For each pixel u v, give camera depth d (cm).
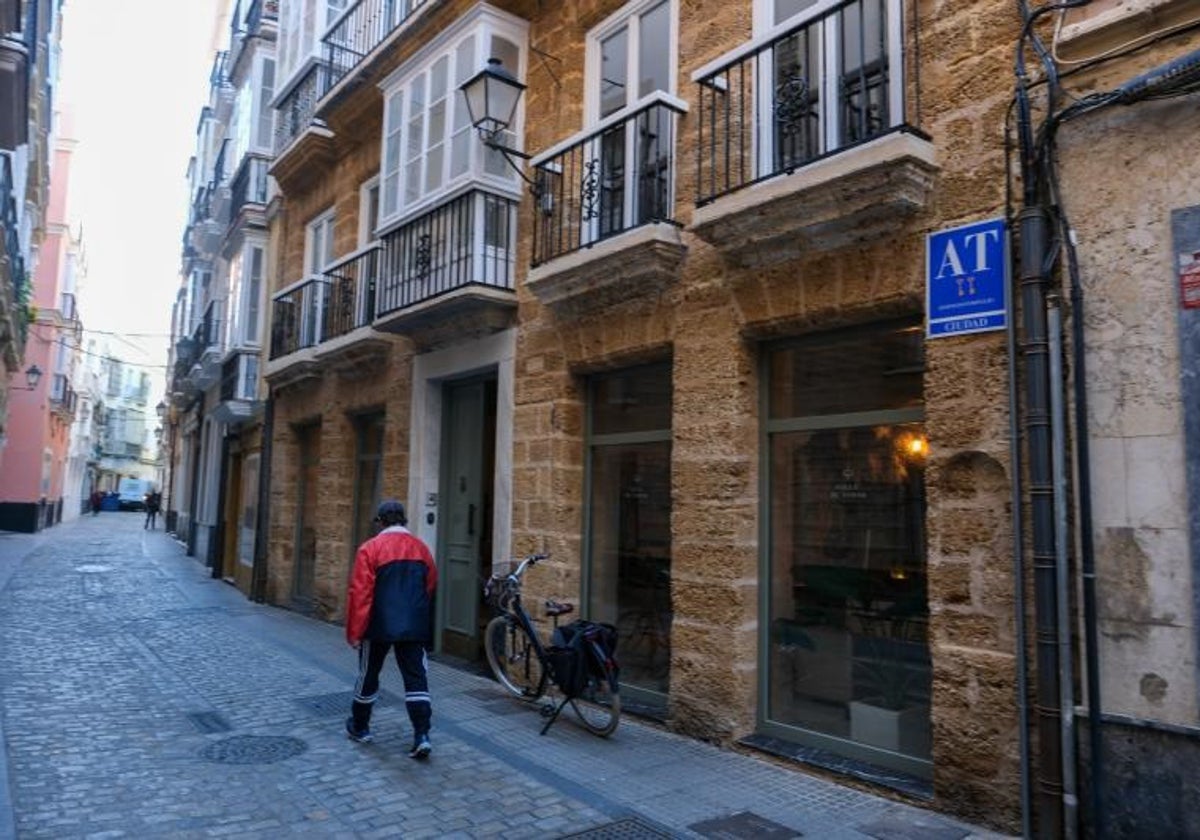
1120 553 395
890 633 520
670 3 693
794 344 584
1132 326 400
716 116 631
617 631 706
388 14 1125
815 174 505
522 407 786
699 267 621
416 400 946
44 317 3167
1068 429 419
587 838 427
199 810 459
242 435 1652
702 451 603
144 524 4353
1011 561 434
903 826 436
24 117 991
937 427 471
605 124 679
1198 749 366
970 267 462
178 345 2916
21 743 569
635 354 679
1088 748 398
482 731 614
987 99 469
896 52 517
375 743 584
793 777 513
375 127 1129
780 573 586
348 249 1181
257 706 686
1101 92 418
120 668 824
